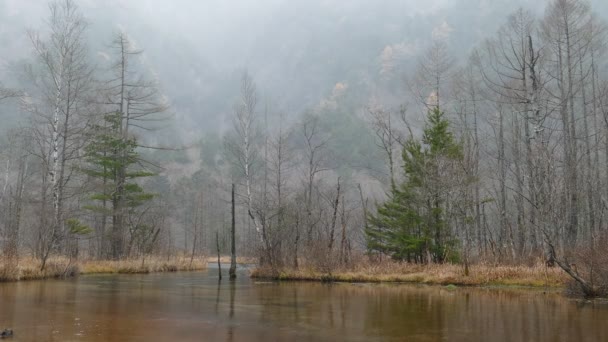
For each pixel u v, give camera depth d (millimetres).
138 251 38531
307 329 9641
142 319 10750
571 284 16344
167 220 63906
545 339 8578
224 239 70312
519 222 28984
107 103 37812
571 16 31125
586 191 30969
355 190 68062
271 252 27266
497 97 33500
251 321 10664
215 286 21000
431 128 29828
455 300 14984
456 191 25578
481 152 38906
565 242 23906
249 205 32125
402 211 27547
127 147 38781
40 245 26250
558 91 34406
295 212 31531
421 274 23109
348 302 14484
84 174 37312
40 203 29672
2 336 8336
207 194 80625
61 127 33750
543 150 21594
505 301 14672
